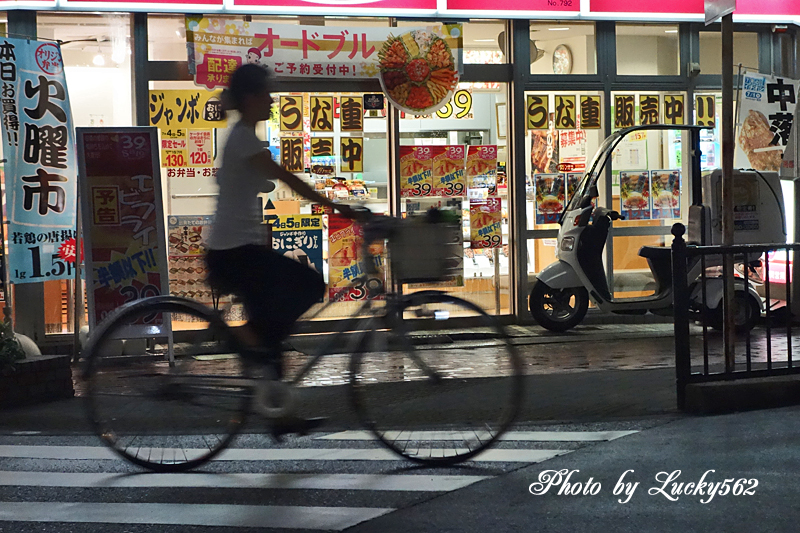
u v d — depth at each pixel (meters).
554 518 3.59
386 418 4.50
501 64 10.46
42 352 9.27
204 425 4.49
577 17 10.42
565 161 10.68
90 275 7.94
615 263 10.86
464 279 10.50
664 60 10.93
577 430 5.13
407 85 10.18
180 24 9.64
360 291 4.52
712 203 9.42
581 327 10.38
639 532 3.41
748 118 10.81
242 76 4.25
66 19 9.46
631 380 6.68
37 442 5.20
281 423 4.38
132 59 9.59
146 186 8.06
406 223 4.38
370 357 4.52
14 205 8.09
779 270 9.29
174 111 9.64
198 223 9.70
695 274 9.36
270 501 3.92
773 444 4.67
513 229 10.59
